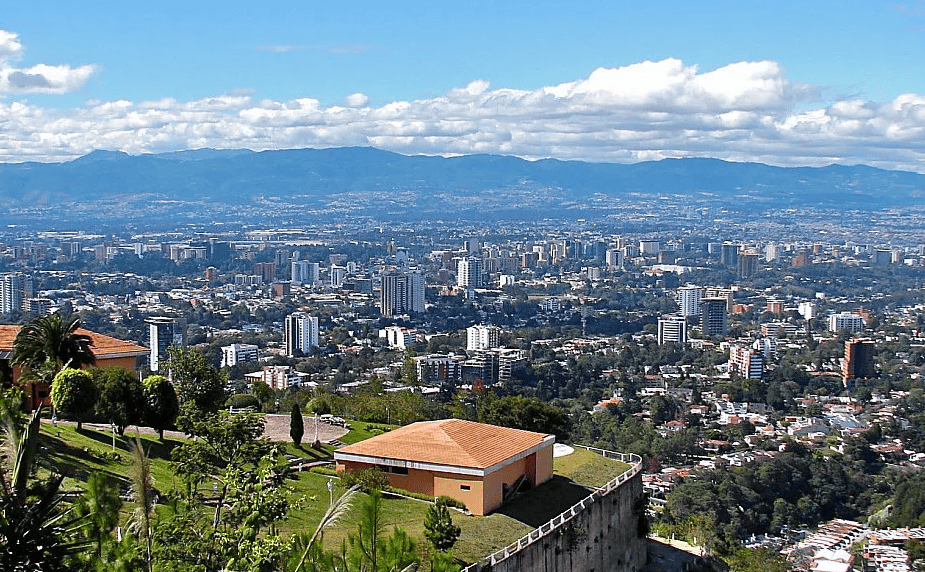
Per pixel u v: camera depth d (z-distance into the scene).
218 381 74.12
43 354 65.06
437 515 45.00
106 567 24.20
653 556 72.88
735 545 107.12
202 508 31.06
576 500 61.09
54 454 50.50
